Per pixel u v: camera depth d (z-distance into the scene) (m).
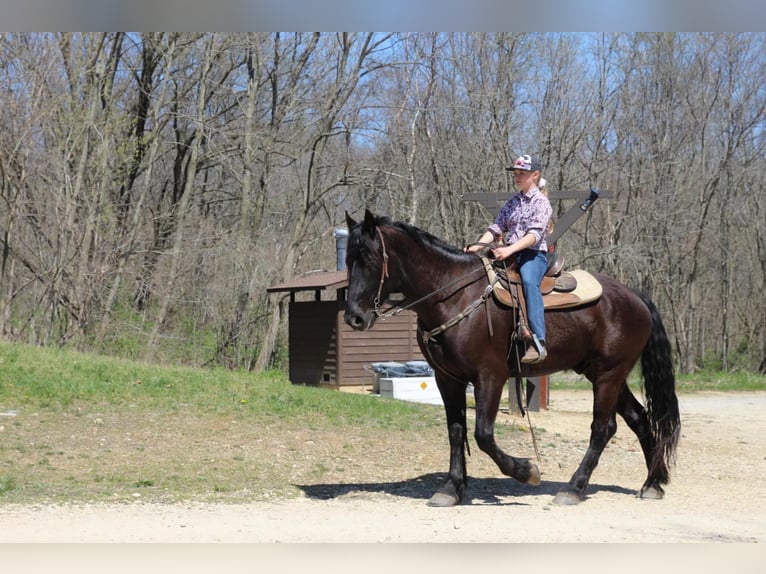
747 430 15.73
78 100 25.86
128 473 9.62
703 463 11.78
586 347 8.88
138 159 29.58
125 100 30.77
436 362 8.45
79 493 8.59
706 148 34.28
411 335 22.56
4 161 23.81
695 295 36.50
